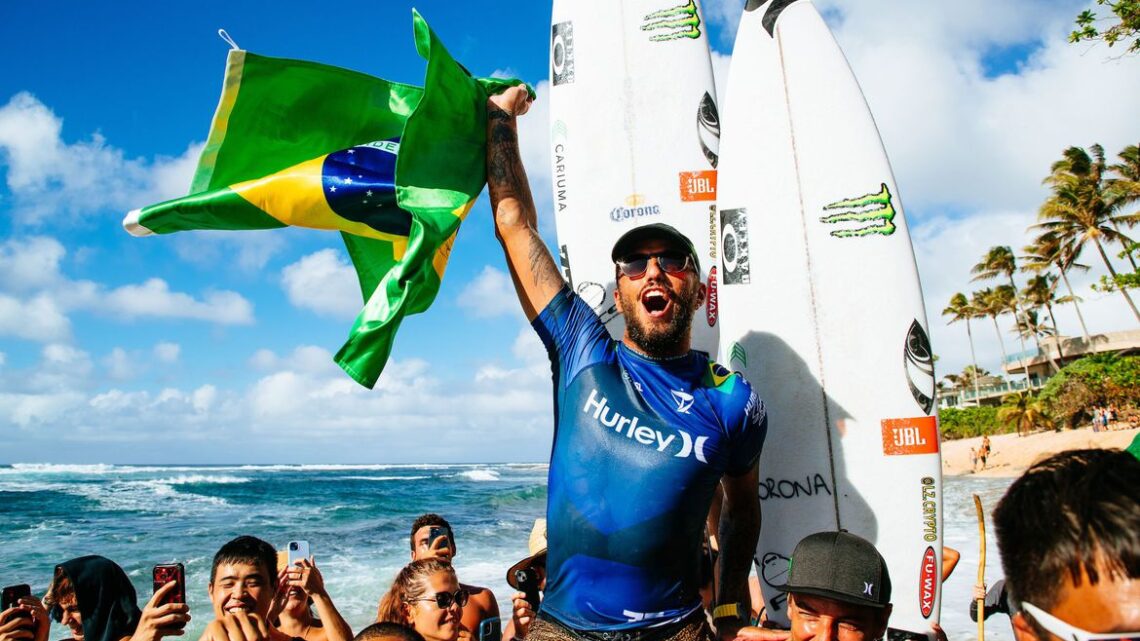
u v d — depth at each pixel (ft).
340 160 9.11
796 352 10.51
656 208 12.03
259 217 8.92
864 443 10.21
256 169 9.09
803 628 6.91
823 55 11.09
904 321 10.41
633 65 12.43
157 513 82.07
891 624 9.88
